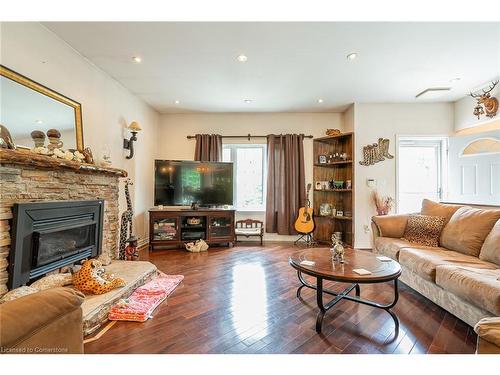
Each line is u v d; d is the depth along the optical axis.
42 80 2.26
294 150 4.79
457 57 2.83
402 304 2.25
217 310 2.09
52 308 0.93
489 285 1.61
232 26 2.26
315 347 1.61
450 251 2.54
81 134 2.70
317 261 2.12
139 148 4.20
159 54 2.78
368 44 2.57
